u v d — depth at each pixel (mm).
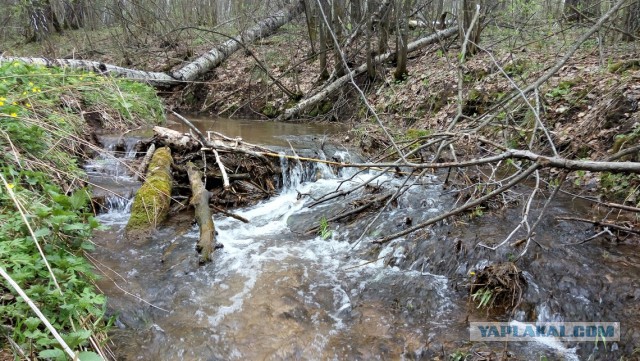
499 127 7004
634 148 4273
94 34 17859
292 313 3705
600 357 3004
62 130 5781
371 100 10875
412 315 3602
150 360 3160
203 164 6465
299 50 13969
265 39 14969
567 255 3881
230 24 16766
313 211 5711
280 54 14078
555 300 3426
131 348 3250
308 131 9820
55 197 3598
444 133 4777
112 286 3953
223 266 4418
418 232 4598
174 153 6691
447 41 11695
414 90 10023
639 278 3502
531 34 10211
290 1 15422
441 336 3318
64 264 3236
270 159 6766
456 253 4137
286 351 3293
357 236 4898
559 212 4797
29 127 5105
